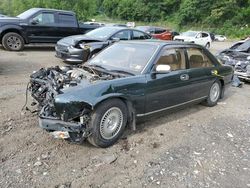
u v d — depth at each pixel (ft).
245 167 13.04
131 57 16.61
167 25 219.82
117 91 13.80
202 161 13.30
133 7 242.37
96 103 12.84
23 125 15.61
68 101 12.36
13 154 12.80
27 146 13.53
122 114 14.25
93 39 33.37
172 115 18.86
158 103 16.05
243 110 21.21
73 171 11.89
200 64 19.44
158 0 239.91
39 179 11.24
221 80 21.52
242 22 188.75
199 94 19.30
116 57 17.19
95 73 15.69
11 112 17.25
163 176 11.94
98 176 11.68
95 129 13.19
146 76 15.25
